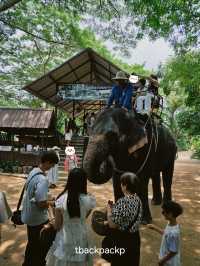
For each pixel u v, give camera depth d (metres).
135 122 6.61
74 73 20.73
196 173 19.25
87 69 21.02
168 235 4.38
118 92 7.23
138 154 6.82
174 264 4.39
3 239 6.73
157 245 6.60
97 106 27.95
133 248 3.96
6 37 18.94
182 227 8.00
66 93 19.14
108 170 6.24
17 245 6.46
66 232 3.88
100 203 9.91
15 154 17.95
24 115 19.67
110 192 11.70
